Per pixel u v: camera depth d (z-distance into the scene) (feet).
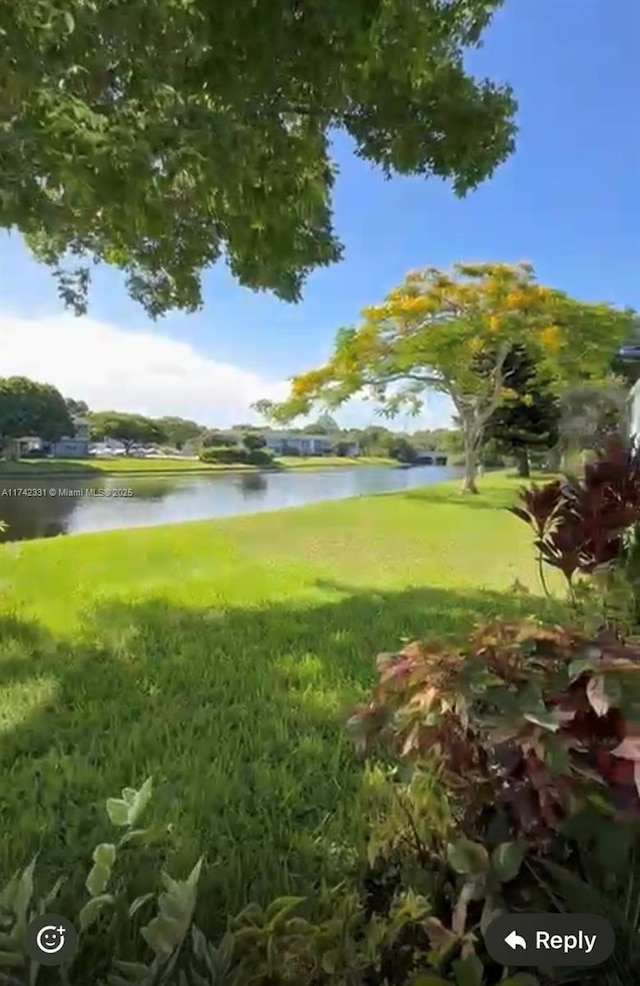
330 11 6.52
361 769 7.07
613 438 9.16
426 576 18.03
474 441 43.80
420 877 4.34
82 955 4.05
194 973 3.61
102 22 6.13
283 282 13.89
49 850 5.75
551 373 39.09
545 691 3.35
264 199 8.45
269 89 7.80
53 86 6.02
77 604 14.46
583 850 3.54
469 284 36.81
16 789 6.83
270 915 4.09
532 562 19.92
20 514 30.76
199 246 12.03
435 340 37.83
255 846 5.84
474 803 3.86
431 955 3.74
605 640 3.56
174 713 8.75
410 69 8.75
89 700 9.16
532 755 3.27
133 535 25.67
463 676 3.51
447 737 3.77
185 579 17.42
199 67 7.03
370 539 24.86
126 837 4.71
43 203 6.52
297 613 13.91
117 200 6.53
